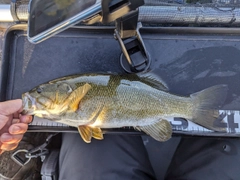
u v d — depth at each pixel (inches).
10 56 13.8
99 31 13.9
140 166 13.4
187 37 13.9
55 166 14.2
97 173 12.8
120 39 11.5
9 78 13.8
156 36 13.9
